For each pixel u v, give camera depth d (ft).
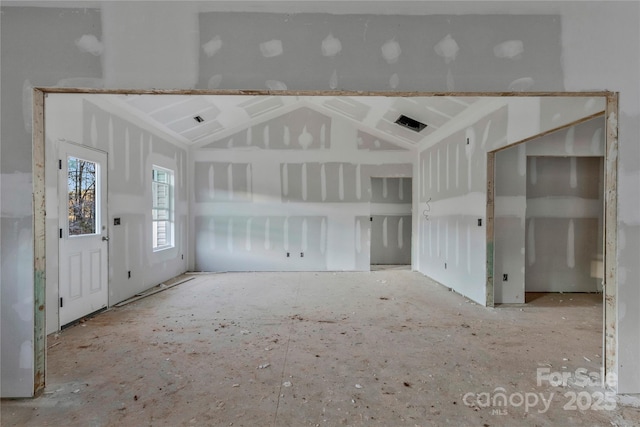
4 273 7.15
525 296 15.80
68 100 11.50
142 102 14.49
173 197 20.22
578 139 14.29
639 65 7.39
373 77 7.48
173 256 20.10
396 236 26.27
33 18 7.16
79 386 7.70
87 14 7.22
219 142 22.41
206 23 7.38
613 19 7.41
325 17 7.45
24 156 7.13
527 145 14.37
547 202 16.39
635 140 7.38
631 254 7.41
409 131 19.71
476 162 14.71
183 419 6.54
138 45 7.30
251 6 7.41
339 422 6.44
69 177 12.05
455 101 14.12
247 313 13.23
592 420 6.55
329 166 22.61
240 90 7.43
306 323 12.05
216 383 7.84
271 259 22.65
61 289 11.21
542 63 7.42
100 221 13.23
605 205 7.75
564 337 10.67
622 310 7.44
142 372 8.36
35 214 7.22
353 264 22.74
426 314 13.10
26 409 6.83
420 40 7.45
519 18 7.43
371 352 9.55
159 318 12.55
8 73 7.13
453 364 8.81
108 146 13.71
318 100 19.99
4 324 7.16
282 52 7.43
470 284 15.37
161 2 7.32
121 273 14.66
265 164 22.52
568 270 16.52
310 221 22.66
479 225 14.52
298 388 7.63
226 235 22.50
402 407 6.93
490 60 7.44
